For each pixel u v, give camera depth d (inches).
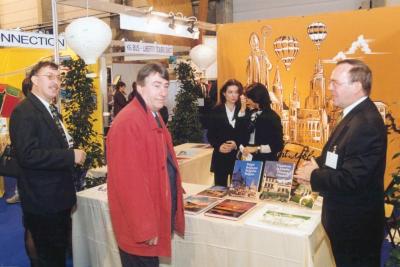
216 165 118.9
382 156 59.7
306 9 233.9
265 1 251.1
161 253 67.9
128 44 145.6
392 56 118.0
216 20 268.5
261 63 140.8
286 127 138.0
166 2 163.3
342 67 62.9
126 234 66.4
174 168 73.5
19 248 124.1
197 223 76.8
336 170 62.1
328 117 129.3
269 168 88.0
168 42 182.4
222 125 116.5
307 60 132.0
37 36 110.4
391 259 74.9
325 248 74.4
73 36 89.8
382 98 120.6
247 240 71.7
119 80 259.6
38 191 77.0
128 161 62.6
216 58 150.0
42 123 76.8
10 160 78.4
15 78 181.6
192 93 173.6
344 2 217.8
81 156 79.4
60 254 83.7
